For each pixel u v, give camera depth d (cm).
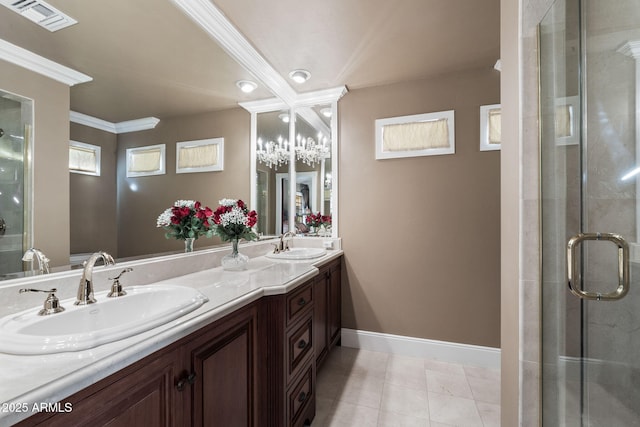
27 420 51
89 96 116
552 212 109
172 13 143
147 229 143
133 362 69
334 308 243
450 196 237
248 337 123
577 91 108
